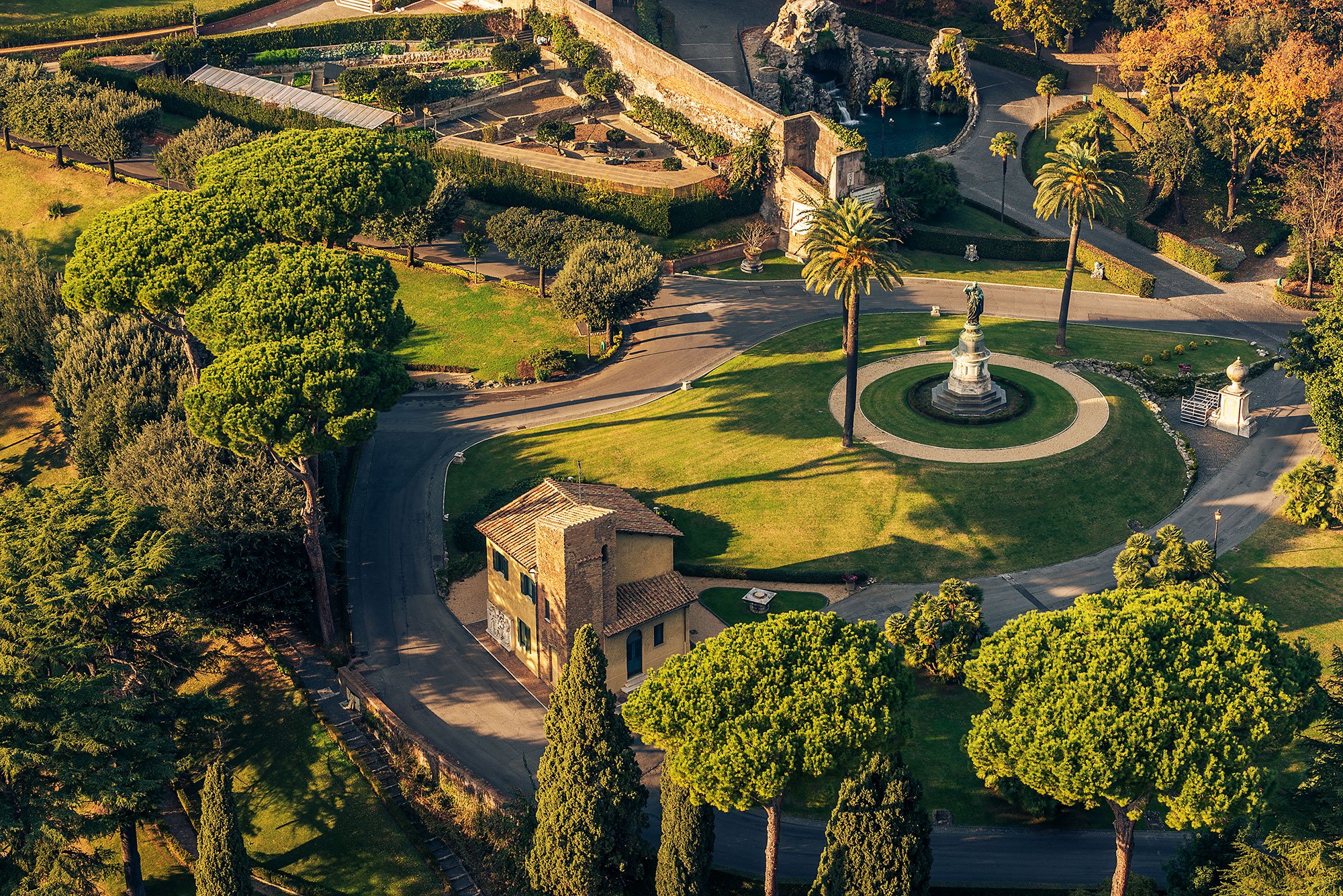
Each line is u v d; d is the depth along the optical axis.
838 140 157.12
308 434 94.94
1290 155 173.25
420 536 115.69
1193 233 173.50
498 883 83.88
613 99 187.00
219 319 105.50
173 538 87.94
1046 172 136.50
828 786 88.81
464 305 149.38
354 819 88.94
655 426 127.88
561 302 137.25
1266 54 178.25
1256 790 68.69
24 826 76.38
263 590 100.06
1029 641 75.69
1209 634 75.31
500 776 90.31
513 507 102.25
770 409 129.00
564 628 92.88
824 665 75.12
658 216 159.00
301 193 126.25
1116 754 69.06
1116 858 79.50
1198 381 135.62
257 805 90.88
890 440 122.75
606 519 92.56
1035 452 120.19
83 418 116.62
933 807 87.12
